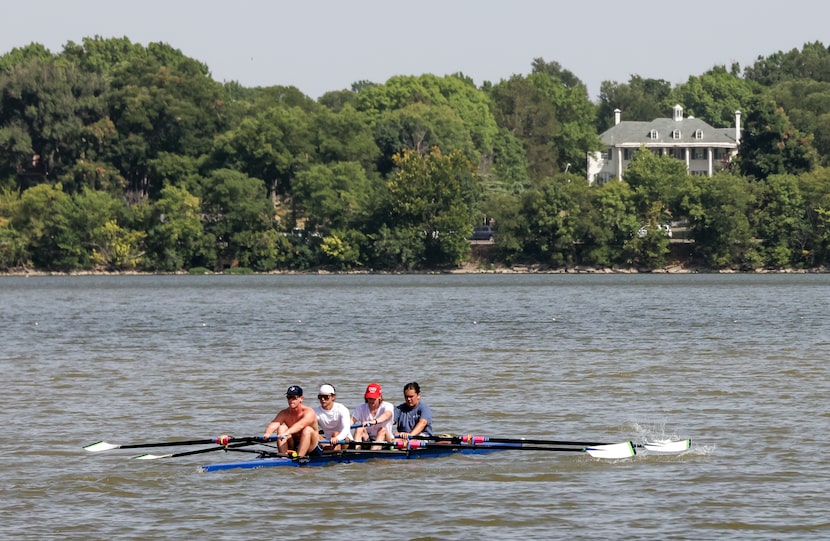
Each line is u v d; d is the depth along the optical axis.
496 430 110.06
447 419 116.38
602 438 105.44
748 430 107.19
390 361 171.50
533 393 134.62
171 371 160.00
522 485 87.00
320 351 189.12
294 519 77.69
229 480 89.38
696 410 120.12
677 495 82.88
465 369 159.62
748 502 80.44
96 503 82.31
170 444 95.31
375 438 98.94
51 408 124.69
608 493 84.00
